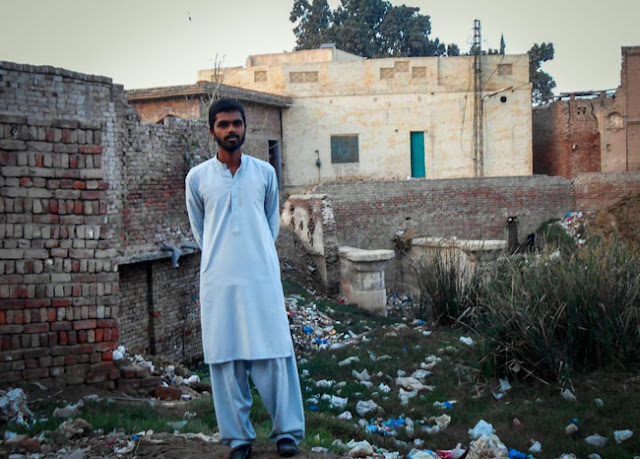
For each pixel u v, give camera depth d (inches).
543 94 1815.9
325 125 1046.4
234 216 137.0
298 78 1042.1
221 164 140.3
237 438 138.2
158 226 465.4
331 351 387.9
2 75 387.9
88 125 209.2
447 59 1076.5
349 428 217.3
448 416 250.2
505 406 259.8
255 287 135.8
